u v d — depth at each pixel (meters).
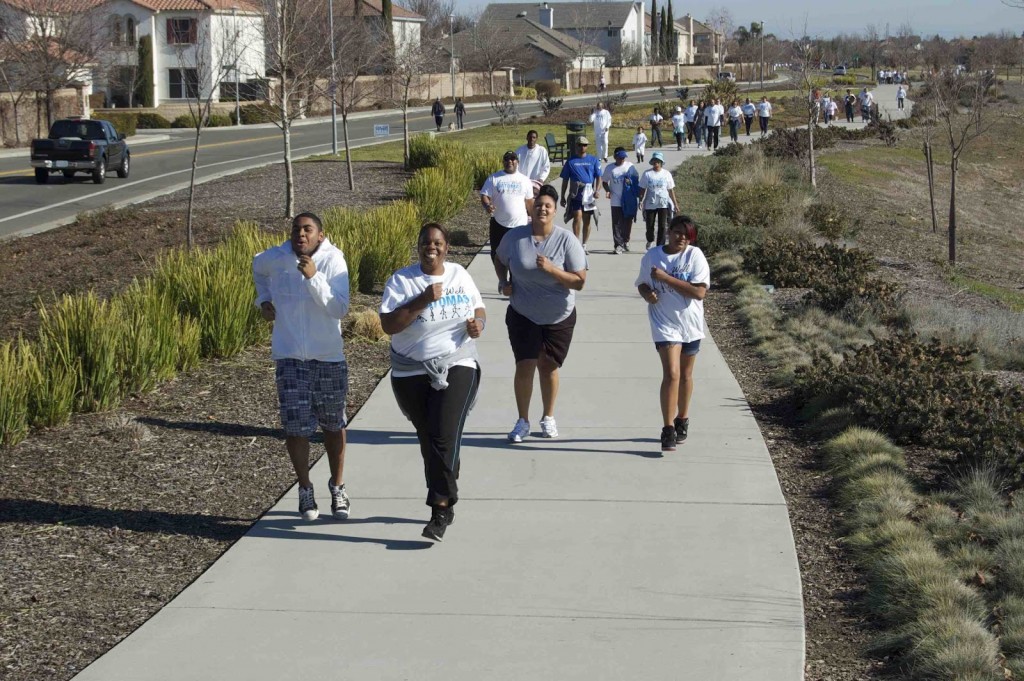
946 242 27.30
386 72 46.97
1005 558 5.55
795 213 21.19
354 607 5.26
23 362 8.29
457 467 6.07
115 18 62.53
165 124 56.28
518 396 7.84
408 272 6.13
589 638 4.91
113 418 8.34
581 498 6.75
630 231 18.80
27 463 7.36
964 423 7.52
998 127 55.44
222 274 10.77
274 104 22.39
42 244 18.28
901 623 5.01
